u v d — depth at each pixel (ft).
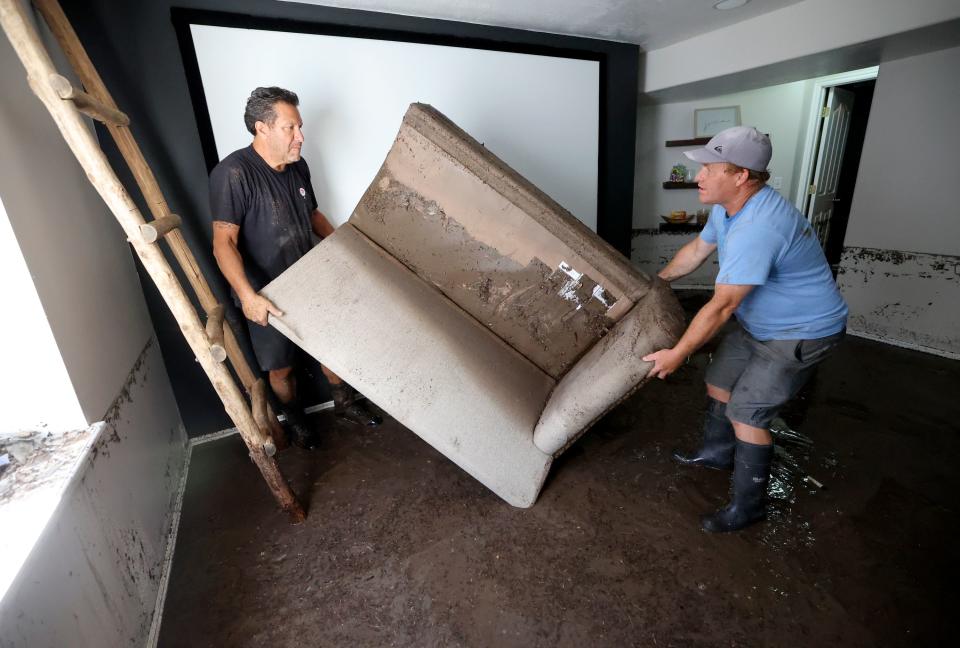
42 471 3.60
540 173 9.50
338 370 5.33
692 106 13.74
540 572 4.95
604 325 6.30
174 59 6.02
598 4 7.58
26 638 2.58
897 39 7.59
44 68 3.53
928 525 5.25
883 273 9.85
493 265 6.21
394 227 6.30
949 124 8.46
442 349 5.80
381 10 7.09
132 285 6.27
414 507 5.94
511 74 8.52
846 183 16.28
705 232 5.64
